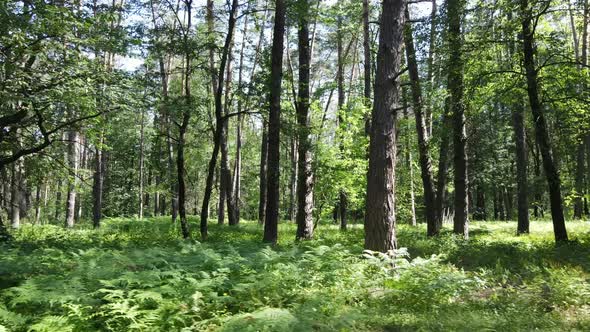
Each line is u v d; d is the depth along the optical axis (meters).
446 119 18.16
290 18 16.03
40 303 6.30
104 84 14.61
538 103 15.55
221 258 9.19
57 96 13.33
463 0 15.08
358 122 21.95
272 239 14.16
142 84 15.55
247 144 51.00
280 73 14.63
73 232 21.02
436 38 15.38
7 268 8.16
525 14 14.90
